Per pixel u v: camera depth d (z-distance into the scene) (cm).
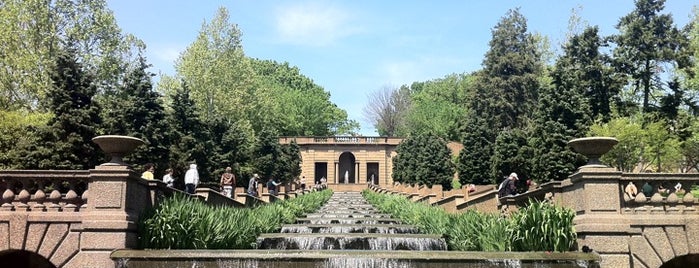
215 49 4700
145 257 1152
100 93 3384
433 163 4775
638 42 3772
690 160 3875
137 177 1240
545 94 2925
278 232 1847
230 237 1392
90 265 1162
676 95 3725
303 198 3234
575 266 1132
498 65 5644
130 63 3519
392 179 6762
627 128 2903
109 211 1191
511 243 1266
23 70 3005
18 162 2295
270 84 8712
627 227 1171
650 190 1353
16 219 1200
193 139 2927
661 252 1187
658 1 3794
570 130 2753
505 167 3275
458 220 1536
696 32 3788
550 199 1398
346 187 6856
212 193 1817
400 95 9356
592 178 1198
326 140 7362
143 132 2648
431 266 1154
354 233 1720
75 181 1246
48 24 3141
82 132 2383
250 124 5053
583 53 3753
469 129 4134
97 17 3328
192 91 4475
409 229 1852
